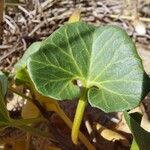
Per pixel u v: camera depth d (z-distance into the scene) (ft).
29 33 0.89
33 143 0.50
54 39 0.38
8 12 0.89
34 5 0.95
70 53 0.38
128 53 0.37
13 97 0.63
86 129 0.53
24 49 0.83
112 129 0.56
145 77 0.36
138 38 1.01
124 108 0.35
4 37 0.85
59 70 0.37
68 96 0.36
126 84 0.36
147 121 0.60
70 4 1.04
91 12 1.05
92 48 0.39
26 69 0.41
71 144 0.43
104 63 0.38
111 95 0.36
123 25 1.03
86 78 0.38
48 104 0.43
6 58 0.81
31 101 0.43
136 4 1.08
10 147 0.51
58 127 0.51
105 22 1.05
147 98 0.63
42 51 0.37
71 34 0.38
